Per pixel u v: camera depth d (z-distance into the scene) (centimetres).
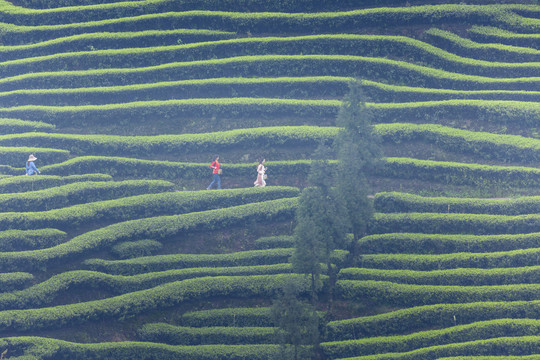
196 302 4884
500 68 6631
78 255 5069
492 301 4591
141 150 6128
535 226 5091
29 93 6700
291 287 4222
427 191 5641
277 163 5869
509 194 5522
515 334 4366
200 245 5319
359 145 5006
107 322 4753
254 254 5116
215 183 5778
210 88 6644
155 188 5712
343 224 4616
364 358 4325
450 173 5656
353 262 5053
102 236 5153
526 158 5731
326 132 6044
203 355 4462
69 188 5556
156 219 5319
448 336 4397
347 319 4672
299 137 6050
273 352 4456
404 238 5062
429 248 5053
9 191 5612
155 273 4975
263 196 5569
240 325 4716
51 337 4616
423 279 4784
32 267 4934
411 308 4600
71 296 4862
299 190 5647
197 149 6116
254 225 5378
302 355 4238
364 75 6769
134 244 5175
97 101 6681
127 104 6500
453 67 6762
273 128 6147
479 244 4981
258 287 4856
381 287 4744
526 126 6047
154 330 4656
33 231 5131
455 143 5903
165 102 6481
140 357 4503
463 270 4794
